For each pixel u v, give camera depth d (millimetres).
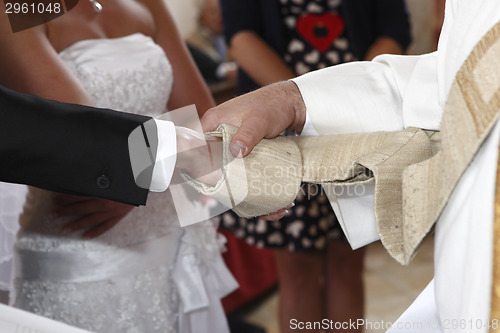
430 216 768
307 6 1954
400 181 853
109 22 1415
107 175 900
